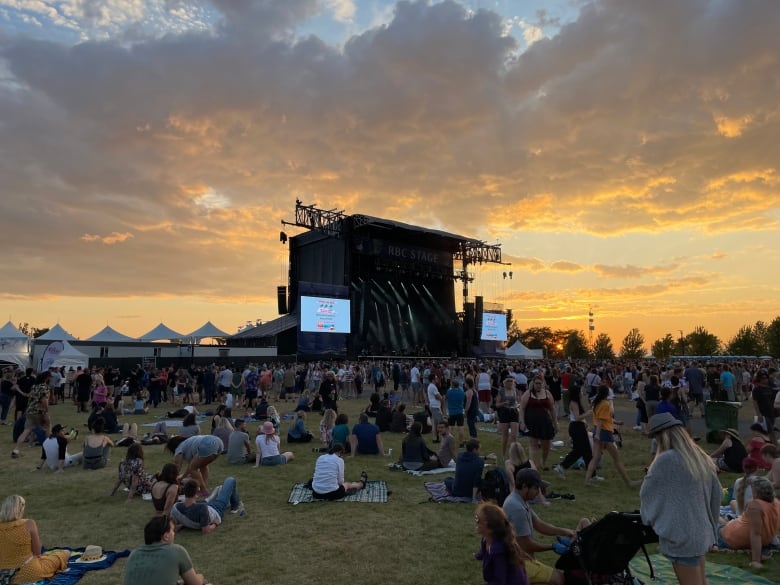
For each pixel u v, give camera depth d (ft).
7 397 58.44
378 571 17.93
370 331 172.96
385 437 48.52
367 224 162.20
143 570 13.08
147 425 58.03
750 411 66.74
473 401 44.75
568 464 32.17
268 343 166.09
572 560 14.42
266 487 30.22
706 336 344.08
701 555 11.87
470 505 26.07
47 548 20.75
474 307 197.67
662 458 12.39
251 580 17.25
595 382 66.85
